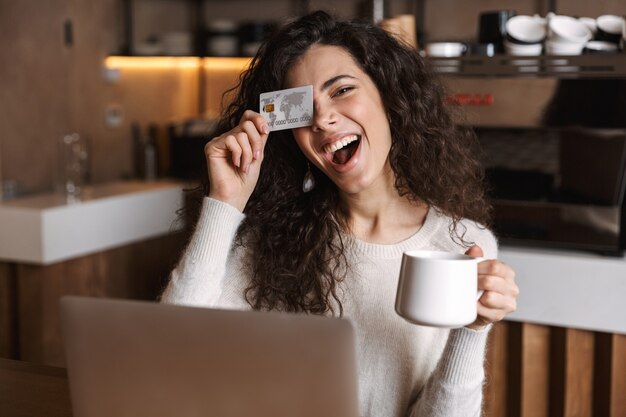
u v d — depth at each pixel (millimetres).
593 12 3818
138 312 876
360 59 1415
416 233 1489
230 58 4547
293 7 4625
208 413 879
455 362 1230
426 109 1504
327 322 820
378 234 1500
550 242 2529
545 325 2465
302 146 1403
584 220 2469
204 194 1576
